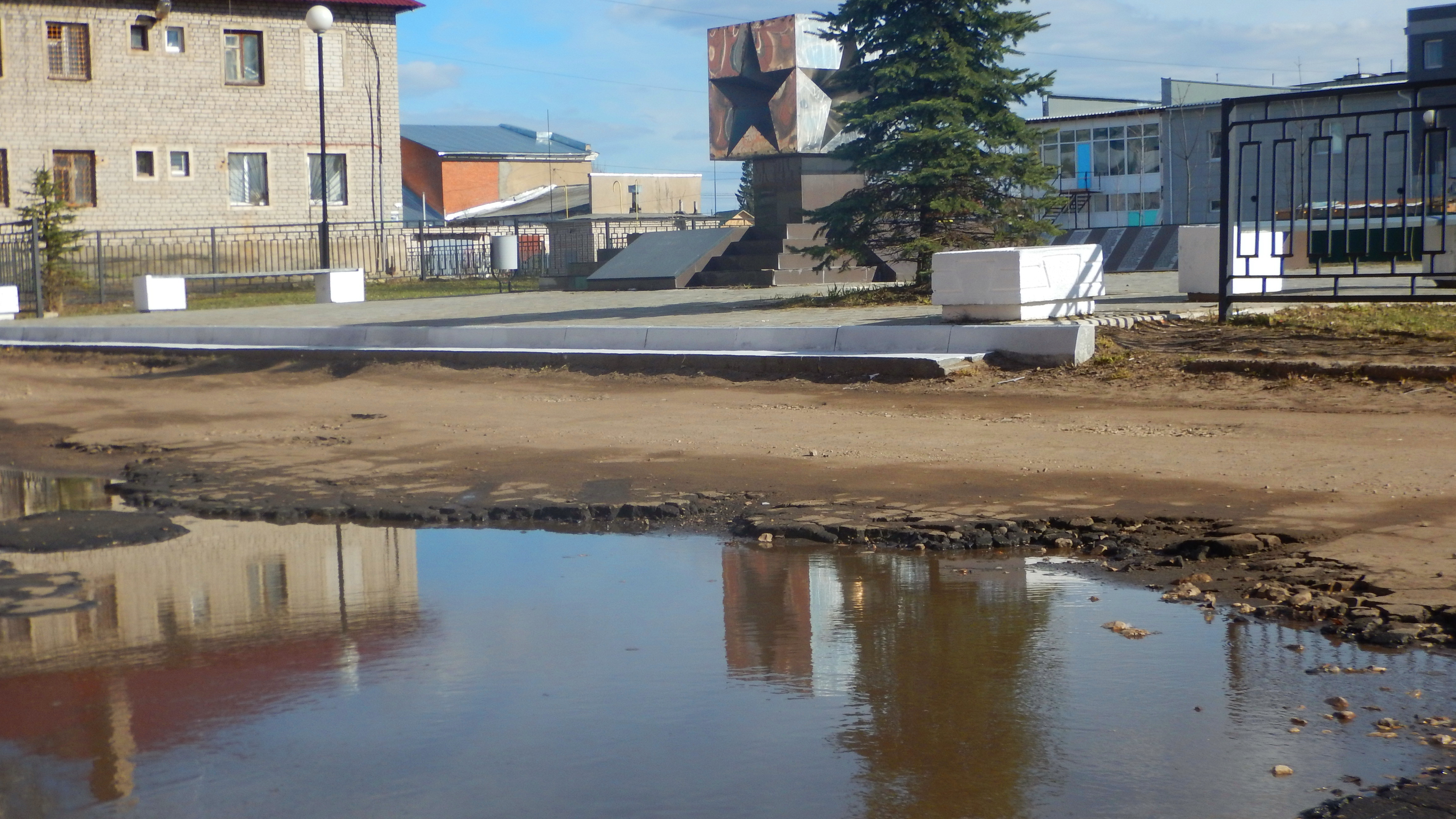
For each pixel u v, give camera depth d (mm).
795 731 3422
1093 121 50750
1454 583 4520
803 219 17453
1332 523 5531
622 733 3432
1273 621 4320
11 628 4637
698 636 4359
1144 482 6656
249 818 2924
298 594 5078
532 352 13141
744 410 10148
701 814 2900
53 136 34312
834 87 17172
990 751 3242
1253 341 10773
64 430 10898
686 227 38031
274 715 3623
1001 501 6352
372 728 3506
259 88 36844
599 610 4730
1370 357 9602
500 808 2953
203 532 6383
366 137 38438
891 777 3090
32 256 25891
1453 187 36188
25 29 33750
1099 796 2947
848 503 6473
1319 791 2932
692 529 6195
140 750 3373
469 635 4418
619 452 8430
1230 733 3314
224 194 36594
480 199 59281
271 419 11031
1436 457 6852
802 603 4777
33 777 3199
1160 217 49062
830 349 11852
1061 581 4969
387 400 12055
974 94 15852
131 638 4469
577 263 27344
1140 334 11609
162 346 16562
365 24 38125
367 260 38438
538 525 6395
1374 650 3959
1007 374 10688
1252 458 7141
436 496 7117
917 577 5125
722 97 23250
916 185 16125
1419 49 49469
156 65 35438
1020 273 11977
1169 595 4672
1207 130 47344
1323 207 32594
